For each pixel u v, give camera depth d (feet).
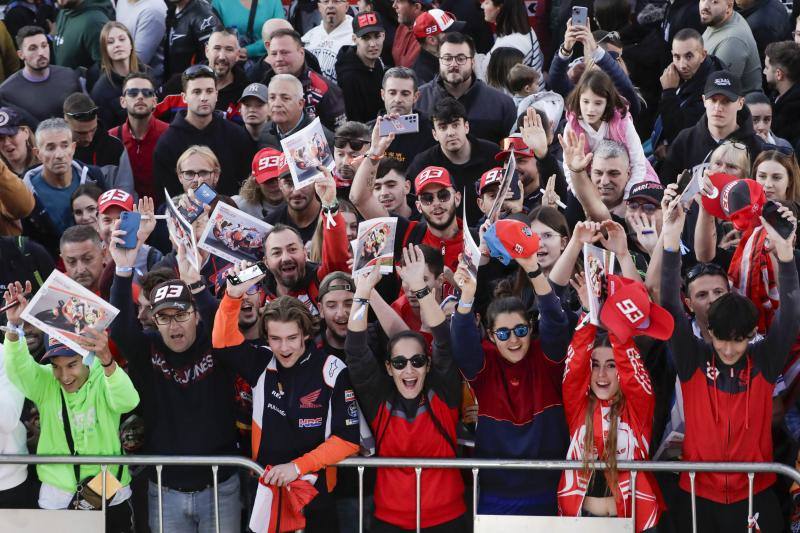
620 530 70.23
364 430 74.43
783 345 70.33
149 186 109.29
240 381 76.13
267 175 94.89
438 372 73.05
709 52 116.98
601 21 122.21
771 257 75.31
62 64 122.42
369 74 116.67
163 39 124.36
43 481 74.13
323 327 79.66
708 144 98.58
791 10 129.70
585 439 70.69
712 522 71.87
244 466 71.77
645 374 70.69
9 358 72.49
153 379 74.59
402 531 72.95
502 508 73.00
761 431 71.46
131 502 77.92
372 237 71.87
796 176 87.10
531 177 91.61
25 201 95.30
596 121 96.07
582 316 71.97
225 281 80.53
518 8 121.39
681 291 79.36
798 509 73.87
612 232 74.08
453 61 104.99
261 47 125.49
